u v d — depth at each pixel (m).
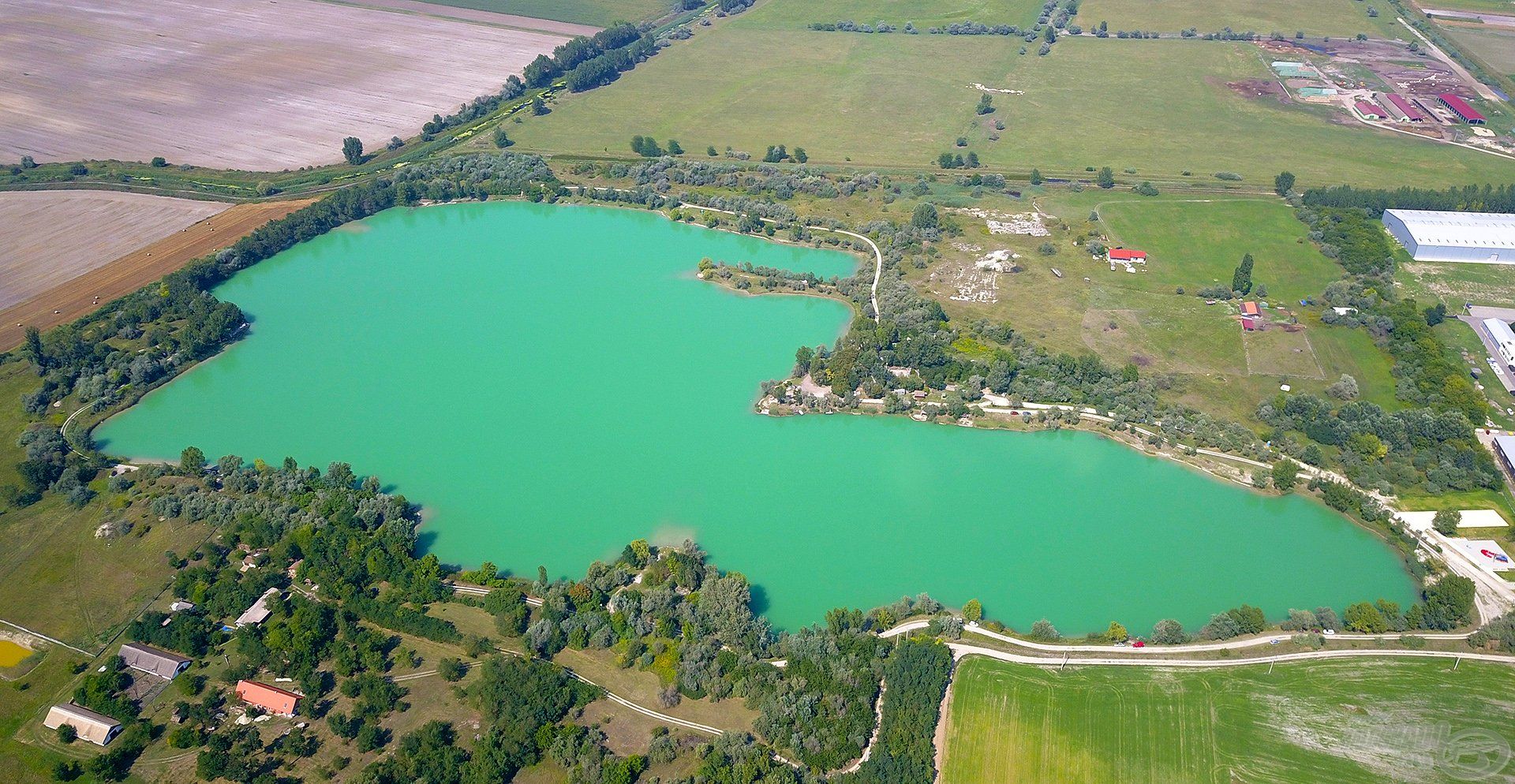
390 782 163.38
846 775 164.25
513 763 166.25
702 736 173.00
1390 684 186.62
